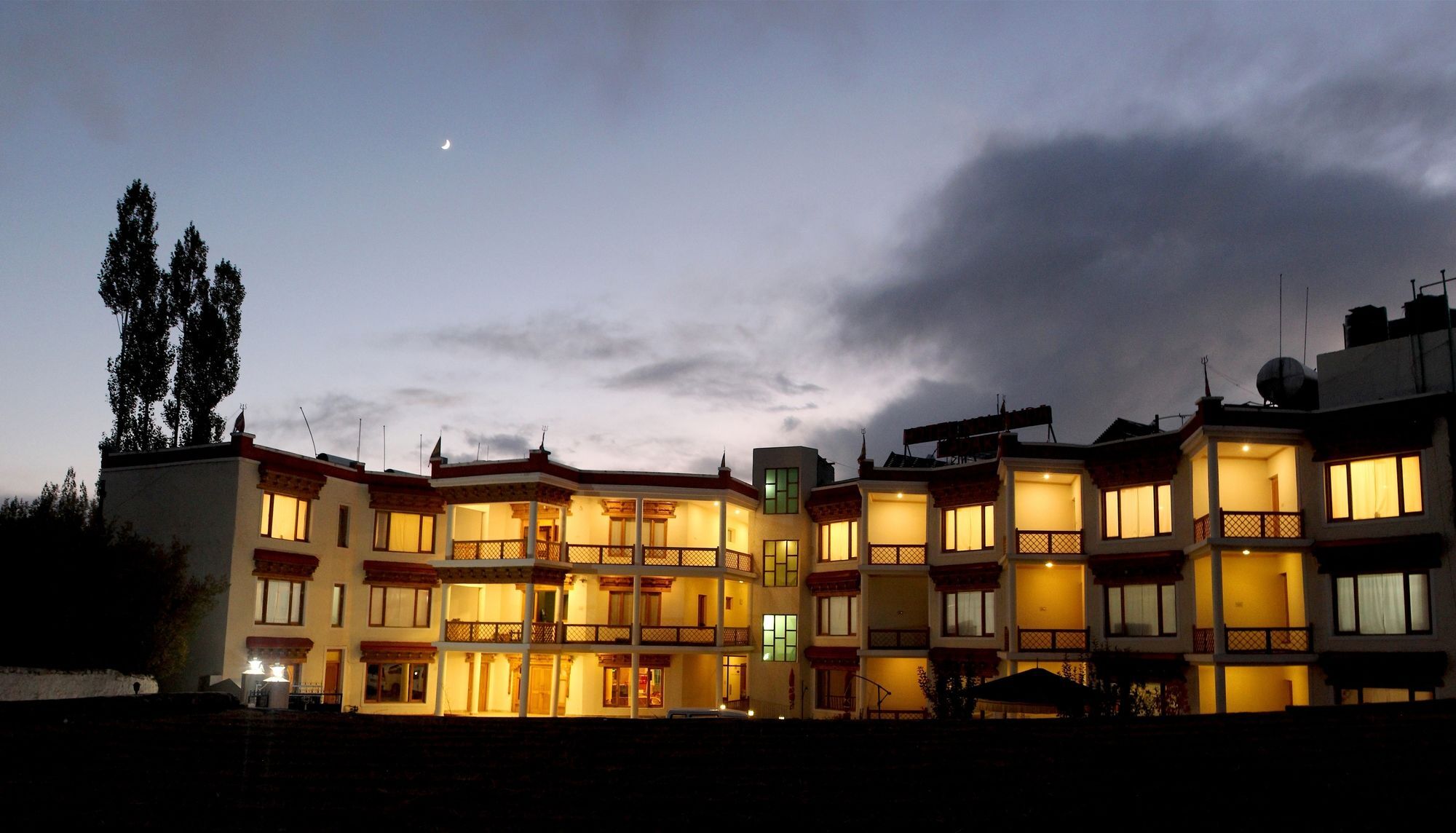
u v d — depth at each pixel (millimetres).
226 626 41250
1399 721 23422
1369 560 33969
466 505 51062
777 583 54719
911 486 49594
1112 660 35781
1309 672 35062
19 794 17328
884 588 50531
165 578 37344
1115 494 42062
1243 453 38094
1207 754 20375
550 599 51344
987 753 21000
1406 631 33094
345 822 15984
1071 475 43281
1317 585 35438
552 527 52844
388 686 48844
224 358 53281
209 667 40969
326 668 46625
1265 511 37406
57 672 29703
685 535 54125
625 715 50500
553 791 17938
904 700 48406
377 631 48594
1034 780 18734
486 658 50844
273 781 18547
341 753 20922
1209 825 15922
